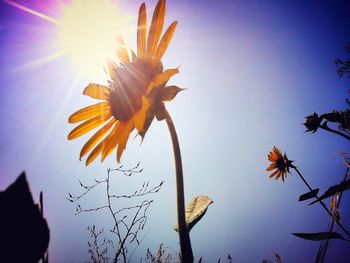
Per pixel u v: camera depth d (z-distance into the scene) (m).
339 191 0.19
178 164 0.12
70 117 0.20
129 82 0.18
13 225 0.05
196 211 0.13
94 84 0.20
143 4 0.18
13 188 0.05
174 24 0.17
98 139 0.19
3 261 0.05
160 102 0.14
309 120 0.28
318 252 0.17
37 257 0.05
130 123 0.16
